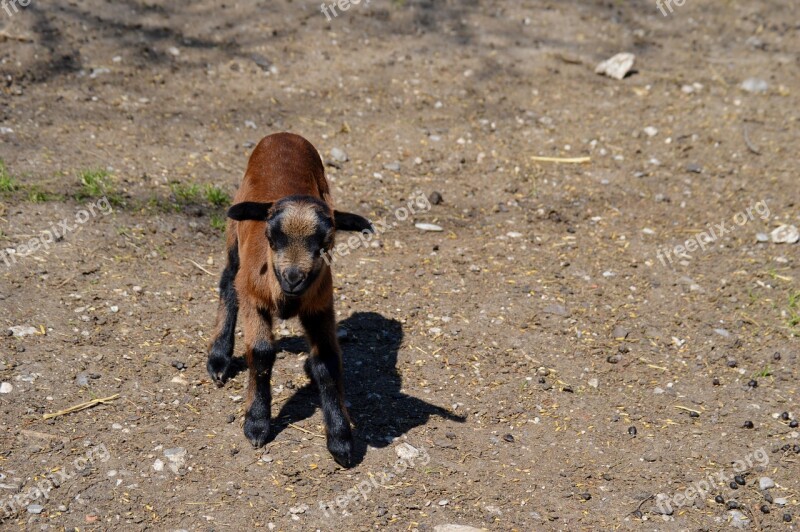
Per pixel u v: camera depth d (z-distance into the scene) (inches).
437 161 419.8
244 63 477.4
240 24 513.3
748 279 354.0
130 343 285.6
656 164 431.8
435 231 372.2
